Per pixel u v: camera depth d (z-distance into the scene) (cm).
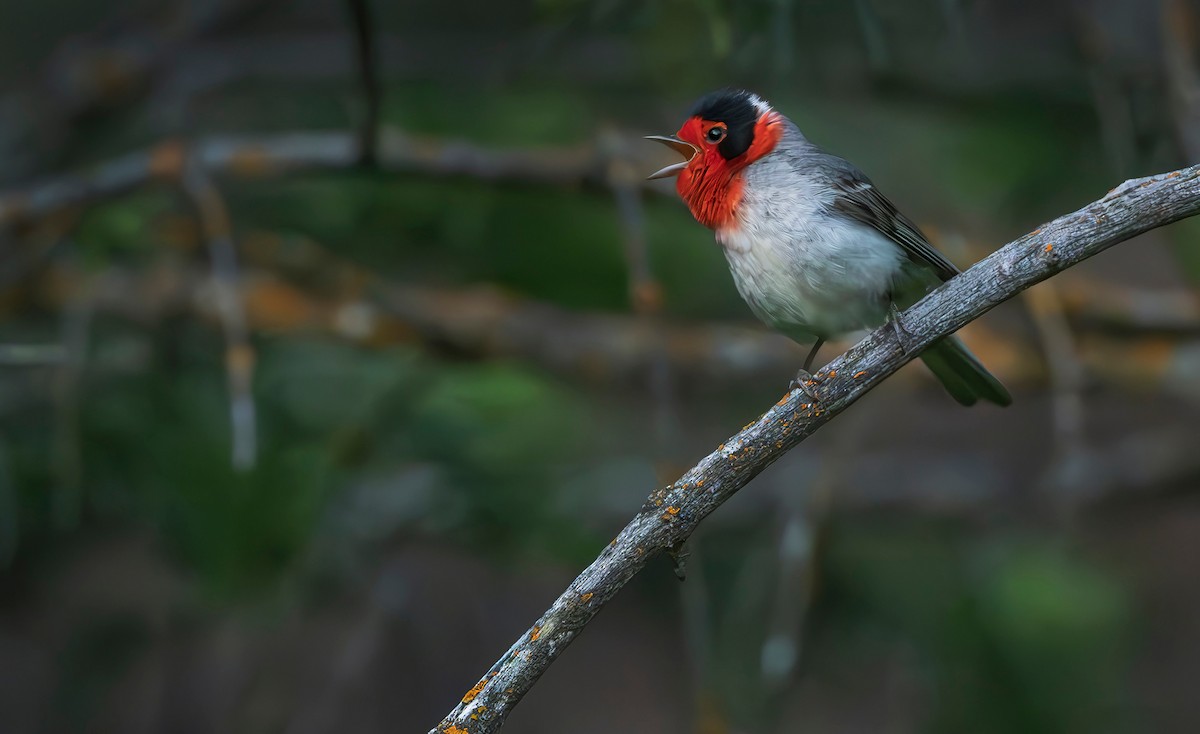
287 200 1154
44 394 1071
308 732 1132
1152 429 1344
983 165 1155
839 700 1154
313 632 1166
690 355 1150
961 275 573
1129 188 552
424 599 1184
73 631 1134
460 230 1148
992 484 1262
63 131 1263
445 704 1149
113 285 1106
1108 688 1102
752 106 754
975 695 1089
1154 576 1314
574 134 1166
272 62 1277
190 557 1044
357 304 1125
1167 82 989
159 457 1045
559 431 1160
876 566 1173
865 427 1127
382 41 1201
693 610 914
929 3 1037
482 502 1145
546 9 1006
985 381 734
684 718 1177
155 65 1269
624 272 1150
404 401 1091
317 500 1048
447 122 1169
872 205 741
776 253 739
